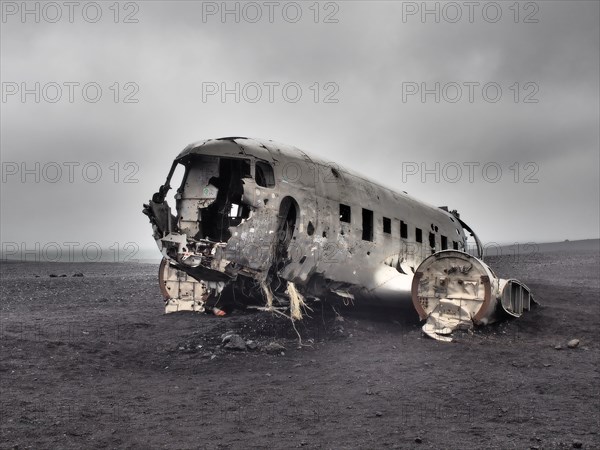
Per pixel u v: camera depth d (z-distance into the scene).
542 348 9.14
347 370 7.59
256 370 7.66
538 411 5.66
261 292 9.55
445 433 4.94
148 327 10.81
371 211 11.60
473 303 10.16
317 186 10.09
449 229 16.05
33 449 4.43
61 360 7.66
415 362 8.04
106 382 6.83
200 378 7.20
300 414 5.57
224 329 10.17
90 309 14.21
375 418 5.43
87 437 4.77
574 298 16.20
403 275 11.62
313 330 10.33
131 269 37.69
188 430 5.02
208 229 9.96
